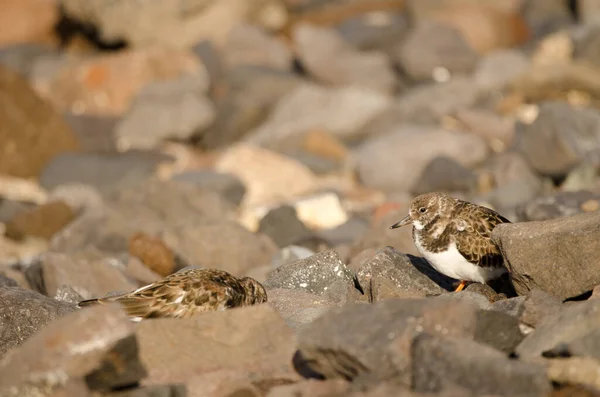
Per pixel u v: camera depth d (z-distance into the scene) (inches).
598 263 311.7
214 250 526.9
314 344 266.1
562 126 780.6
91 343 262.4
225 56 1216.8
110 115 1120.8
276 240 622.5
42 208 717.9
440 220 354.0
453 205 355.6
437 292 350.9
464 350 251.8
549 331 269.6
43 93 1176.2
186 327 286.0
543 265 319.6
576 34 1130.0
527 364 249.0
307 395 260.5
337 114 1021.8
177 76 1169.4
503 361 247.1
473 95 1042.1
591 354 254.8
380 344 259.1
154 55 1183.6
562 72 996.6
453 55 1154.7
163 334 284.0
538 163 777.6
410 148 861.2
